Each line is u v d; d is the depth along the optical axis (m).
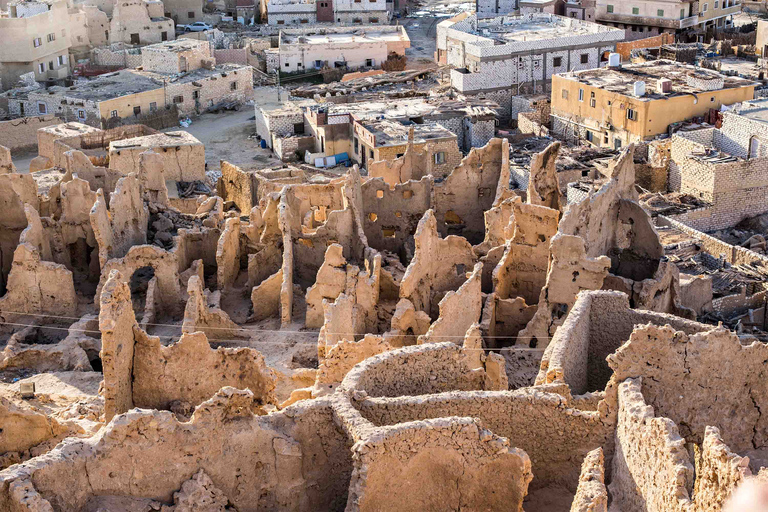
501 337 43.66
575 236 40.78
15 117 98.56
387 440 26.17
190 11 131.00
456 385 31.25
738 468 22.73
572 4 125.25
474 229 58.44
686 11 120.00
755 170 71.00
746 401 29.67
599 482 25.89
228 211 67.12
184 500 27.02
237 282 53.97
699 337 28.78
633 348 28.70
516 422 29.08
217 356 34.47
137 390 34.59
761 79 97.12
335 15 130.00
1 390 40.53
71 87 100.31
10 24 107.69
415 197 56.03
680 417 29.45
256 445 27.78
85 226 54.12
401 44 114.56
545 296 42.06
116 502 26.50
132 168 71.62
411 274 44.69
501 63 100.25
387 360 30.09
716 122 85.19
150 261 50.03
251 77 106.88
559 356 30.55
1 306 49.38
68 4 118.88
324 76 111.12
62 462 25.66
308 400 28.56
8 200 52.62
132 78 102.44
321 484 28.42
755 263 60.62
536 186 53.44
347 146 87.88
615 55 96.00
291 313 49.56
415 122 88.38
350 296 44.53
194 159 73.25
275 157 89.94
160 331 48.41
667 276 46.34
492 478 27.19
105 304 32.31
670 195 73.00
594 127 89.81
